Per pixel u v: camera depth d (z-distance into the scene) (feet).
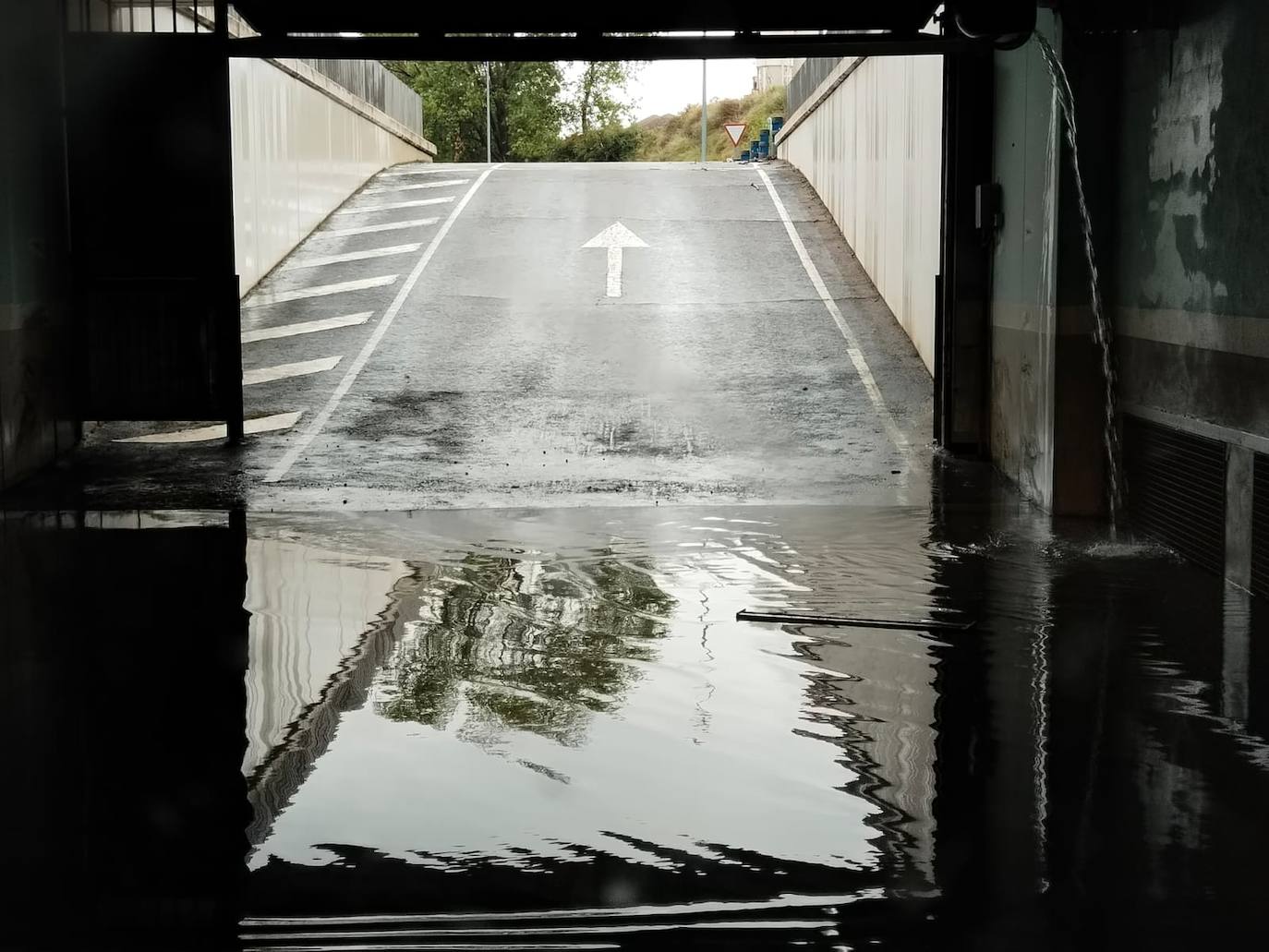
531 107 237.86
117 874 13.43
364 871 13.41
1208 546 27.09
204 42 42.86
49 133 41.91
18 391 38.34
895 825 14.39
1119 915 12.32
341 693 19.25
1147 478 30.66
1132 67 31.27
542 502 35.14
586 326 58.08
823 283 64.90
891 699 18.78
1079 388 33.01
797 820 14.57
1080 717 17.99
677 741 17.10
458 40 39.37
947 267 41.70
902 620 23.21
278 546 29.78
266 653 21.31
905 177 55.83
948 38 37.52
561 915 12.40
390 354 54.44
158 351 43.65
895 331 56.95
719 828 14.37
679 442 42.80
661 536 30.71
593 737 17.29
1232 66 25.52
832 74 76.79
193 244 43.39
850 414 46.34
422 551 29.14
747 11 40.81
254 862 13.67
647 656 21.04
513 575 26.81
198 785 15.79
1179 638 21.93
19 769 16.37
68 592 25.53
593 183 93.61
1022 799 15.12
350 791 15.49
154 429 46.42
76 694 19.27
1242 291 25.17
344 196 88.94
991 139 40.70
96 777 16.11
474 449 42.04
